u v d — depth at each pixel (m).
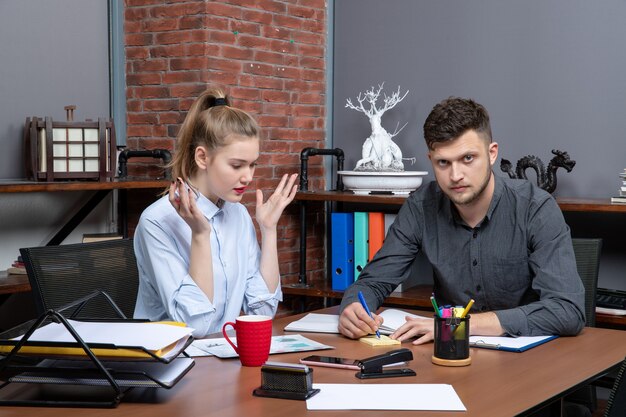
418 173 3.66
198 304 1.95
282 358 1.77
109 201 3.62
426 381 1.58
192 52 3.55
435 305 1.75
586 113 3.50
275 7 3.86
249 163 2.04
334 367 1.69
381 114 3.81
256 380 1.57
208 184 2.12
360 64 4.12
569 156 3.46
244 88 3.72
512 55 3.68
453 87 3.85
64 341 1.46
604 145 3.46
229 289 2.16
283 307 4.00
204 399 1.44
